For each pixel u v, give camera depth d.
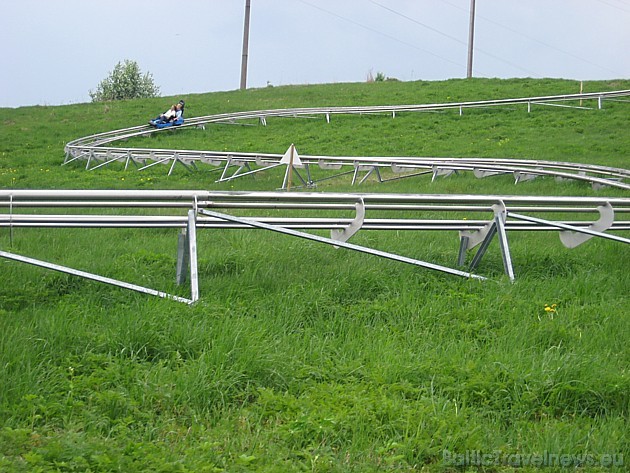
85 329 6.16
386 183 21.88
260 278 7.92
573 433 4.95
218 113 39.28
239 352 5.71
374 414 5.00
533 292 7.88
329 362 5.83
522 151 26.41
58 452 4.23
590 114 33.69
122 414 4.90
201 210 7.46
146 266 8.31
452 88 43.44
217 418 5.00
